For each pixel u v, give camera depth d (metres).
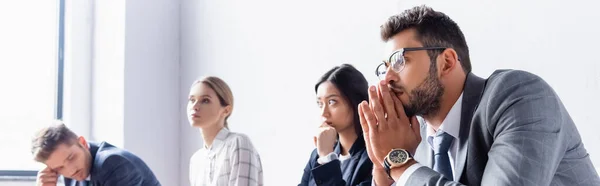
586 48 2.07
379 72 1.35
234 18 3.75
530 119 1.11
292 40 3.33
